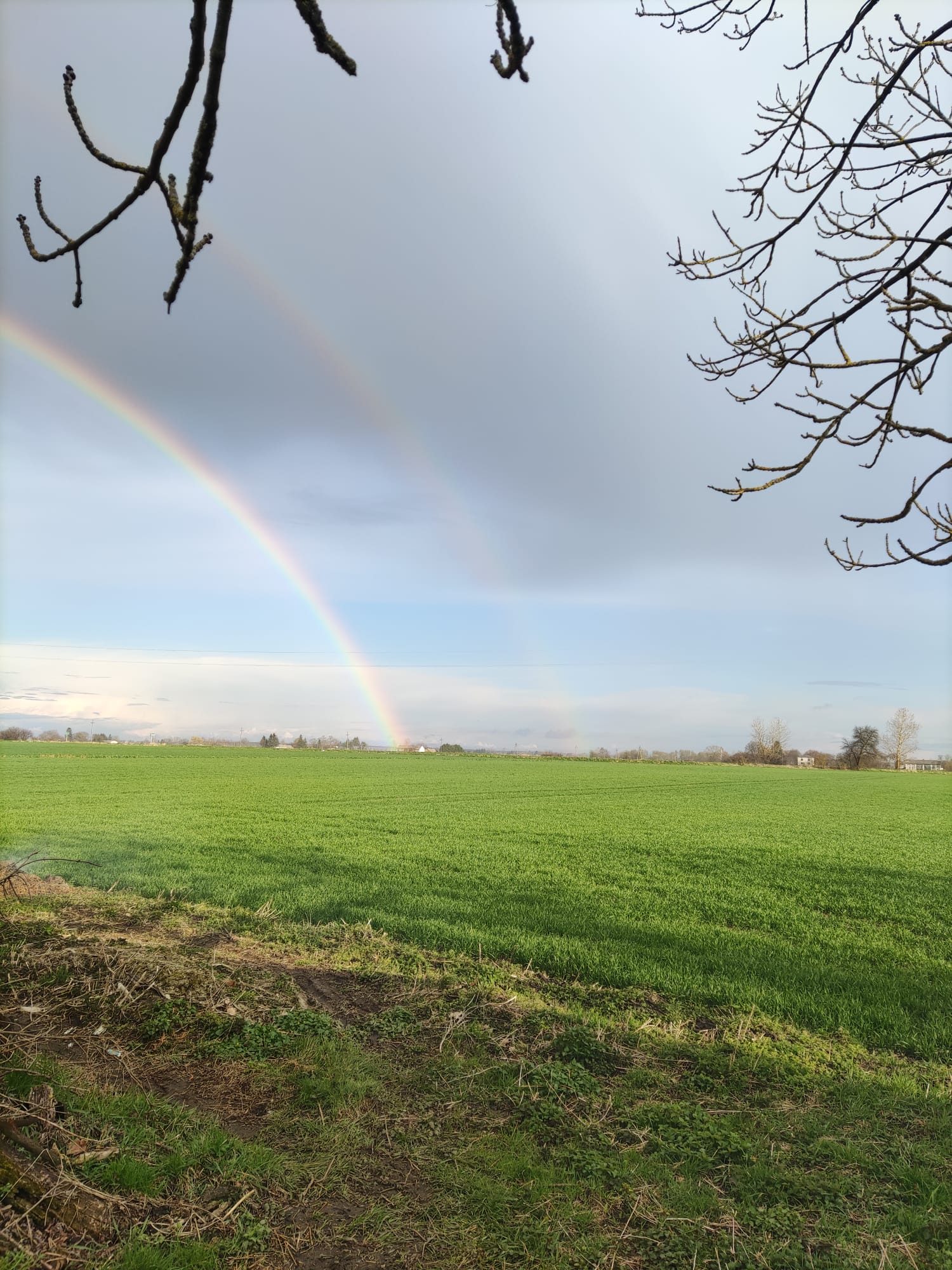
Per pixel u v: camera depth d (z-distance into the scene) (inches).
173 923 441.7
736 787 2237.9
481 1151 201.9
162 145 70.6
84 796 1368.1
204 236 77.2
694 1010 327.3
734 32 144.3
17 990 275.9
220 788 1617.9
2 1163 153.9
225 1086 229.3
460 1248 164.2
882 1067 269.6
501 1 59.0
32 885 530.0
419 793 1631.4
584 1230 172.4
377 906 508.4
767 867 760.3
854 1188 189.2
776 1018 320.2
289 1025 270.8
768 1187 190.1
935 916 553.3
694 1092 244.1
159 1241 155.4
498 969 369.7
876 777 3452.3
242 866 662.5
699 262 165.3
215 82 61.5
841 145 147.7
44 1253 141.6
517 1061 257.8
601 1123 220.7
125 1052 241.1
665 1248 166.9
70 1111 194.1
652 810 1378.0
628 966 388.5
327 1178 186.9
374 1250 162.4
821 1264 162.9
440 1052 264.8
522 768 3117.6
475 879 637.3
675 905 562.3
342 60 57.5
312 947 397.4
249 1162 187.0
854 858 836.0
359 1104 223.5
